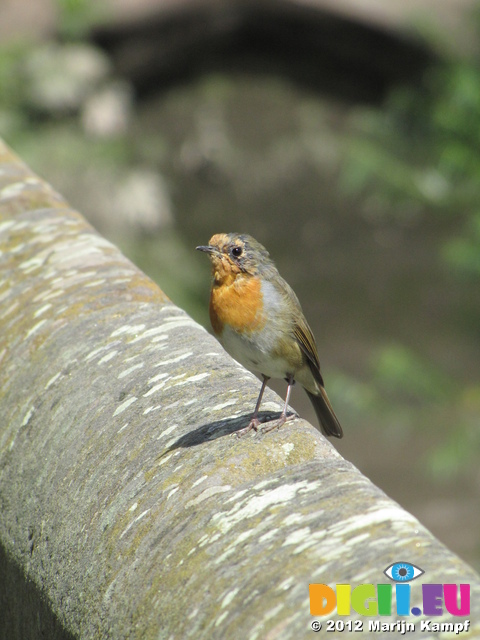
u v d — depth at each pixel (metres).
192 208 18.61
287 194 19.16
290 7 19.48
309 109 19.97
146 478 4.00
